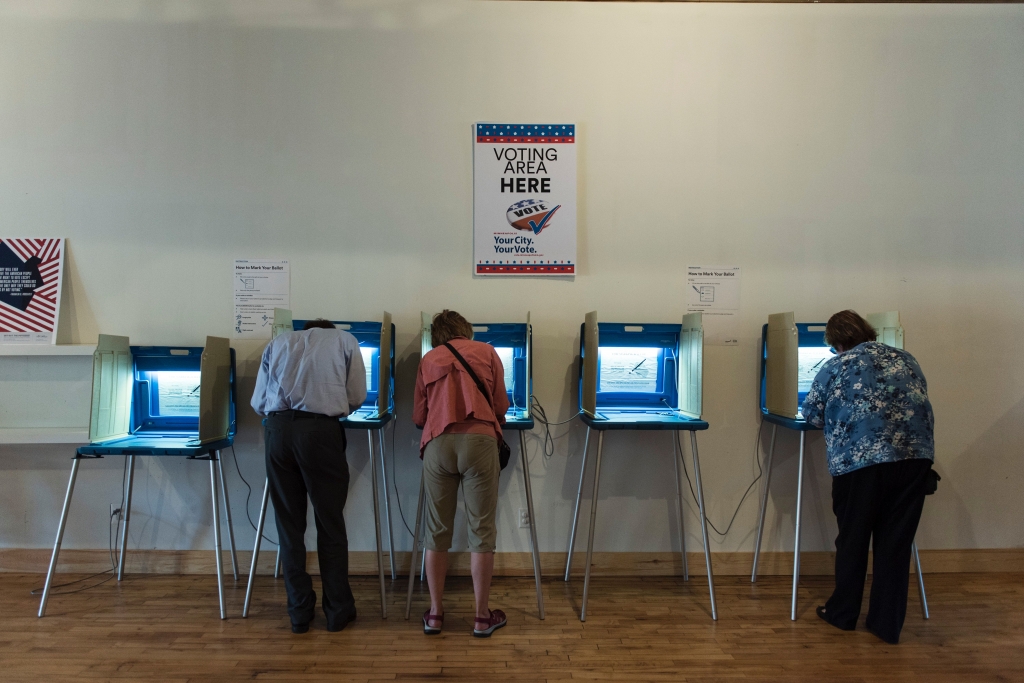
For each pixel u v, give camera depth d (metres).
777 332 2.56
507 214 2.69
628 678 1.87
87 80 2.64
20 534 2.66
